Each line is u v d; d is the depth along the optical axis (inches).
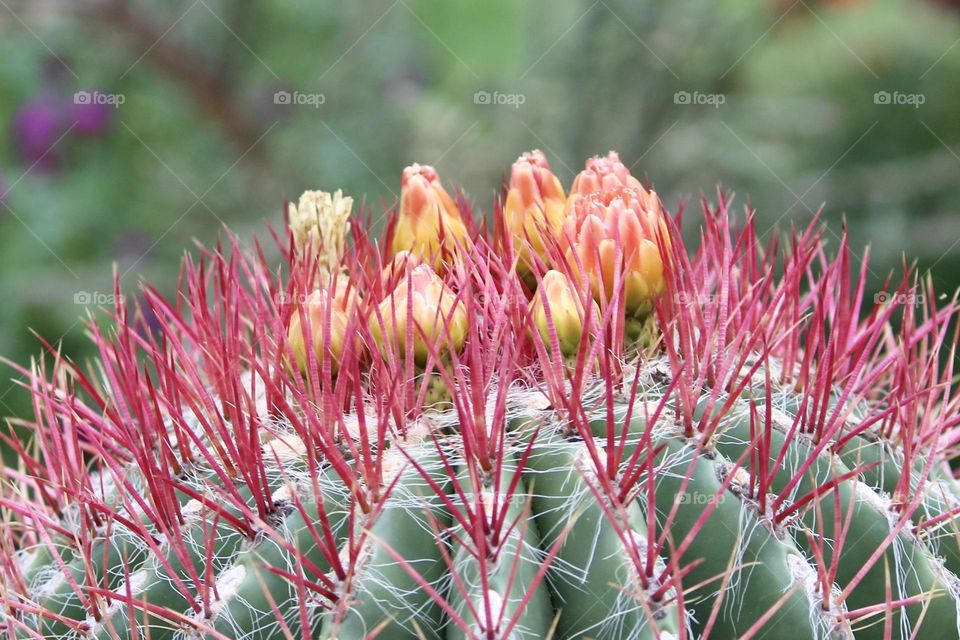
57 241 53.1
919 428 26.9
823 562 24.5
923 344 28.0
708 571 24.3
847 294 27.1
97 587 24.9
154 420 25.9
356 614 23.8
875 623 24.6
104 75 56.6
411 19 58.3
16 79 56.8
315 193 27.3
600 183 27.4
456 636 23.8
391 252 27.7
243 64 56.4
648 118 52.0
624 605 23.7
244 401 26.0
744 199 51.7
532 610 23.7
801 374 26.2
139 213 55.2
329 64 56.6
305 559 23.8
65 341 48.8
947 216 52.8
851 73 55.4
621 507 23.7
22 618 25.8
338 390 24.9
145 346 26.0
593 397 25.2
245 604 24.1
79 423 26.8
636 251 25.9
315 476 23.8
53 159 54.2
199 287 27.3
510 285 25.3
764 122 54.0
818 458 25.2
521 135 52.4
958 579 25.7
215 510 24.4
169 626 24.6
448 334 24.4
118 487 25.5
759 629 24.2
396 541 24.0
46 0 52.9
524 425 24.8
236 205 55.5
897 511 25.5
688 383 24.7
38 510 27.2
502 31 59.1
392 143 54.5
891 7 56.2
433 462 24.5
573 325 25.5
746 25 53.7
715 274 27.3
